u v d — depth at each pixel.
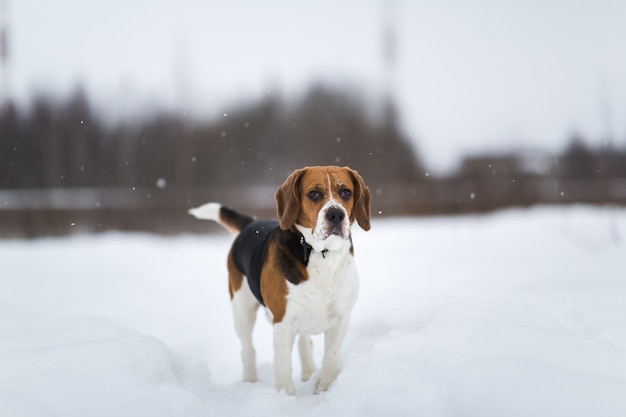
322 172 4.30
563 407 2.71
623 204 21.98
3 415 3.00
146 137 30.64
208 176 30.25
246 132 31.61
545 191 24.48
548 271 8.80
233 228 5.84
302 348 5.16
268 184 30.34
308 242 4.28
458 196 25.36
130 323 6.48
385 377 3.49
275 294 4.32
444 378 3.19
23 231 20.05
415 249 13.09
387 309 5.33
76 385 3.50
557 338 3.62
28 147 30.02
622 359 3.28
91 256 12.77
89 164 30.22
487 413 2.86
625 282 6.86
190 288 9.31
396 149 30.86
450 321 4.20
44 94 30.89
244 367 5.15
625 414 2.60
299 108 33.06
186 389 4.21
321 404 3.86
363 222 4.48
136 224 21.11
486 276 8.48
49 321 5.31
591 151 26.42
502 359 3.18
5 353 3.90
